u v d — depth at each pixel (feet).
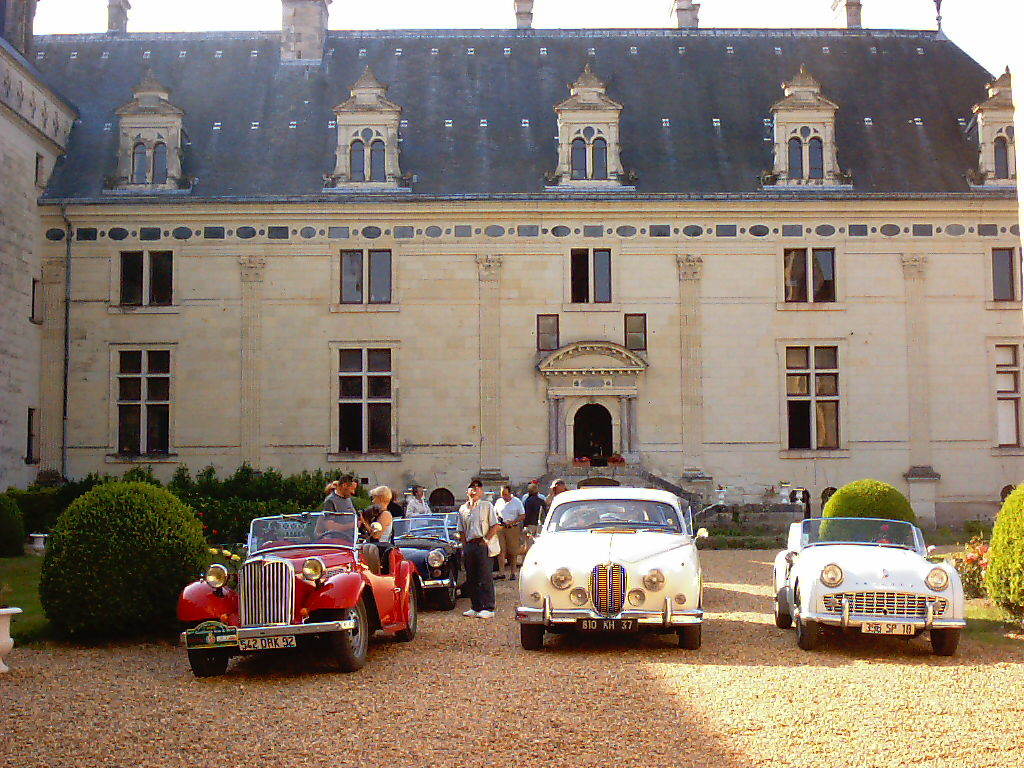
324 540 45.44
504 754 28.55
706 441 119.24
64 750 30.04
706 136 128.67
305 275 120.26
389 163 122.01
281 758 28.73
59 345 118.83
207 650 40.06
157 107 121.80
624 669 40.06
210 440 118.62
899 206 120.78
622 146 126.93
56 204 118.73
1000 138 124.16
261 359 119.34
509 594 67.46
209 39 141.79
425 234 120.78
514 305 120.37
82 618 48.32
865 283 120.78
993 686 36.45
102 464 118.01
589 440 121.80
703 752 28.40
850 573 43.98
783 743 29.12
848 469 119.34
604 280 121.19
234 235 120.47
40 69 136.87
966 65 139.85
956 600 42.60
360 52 139.64
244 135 127.95
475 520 57.62
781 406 119.75
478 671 40.29
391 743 29.89
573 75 136.98
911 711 32.65
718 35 143.74
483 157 125.49
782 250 120.88
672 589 43.98
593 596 44.19
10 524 86.69
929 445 119.65
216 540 96.22
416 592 53.88
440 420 119.34
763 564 83.66
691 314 120.26
